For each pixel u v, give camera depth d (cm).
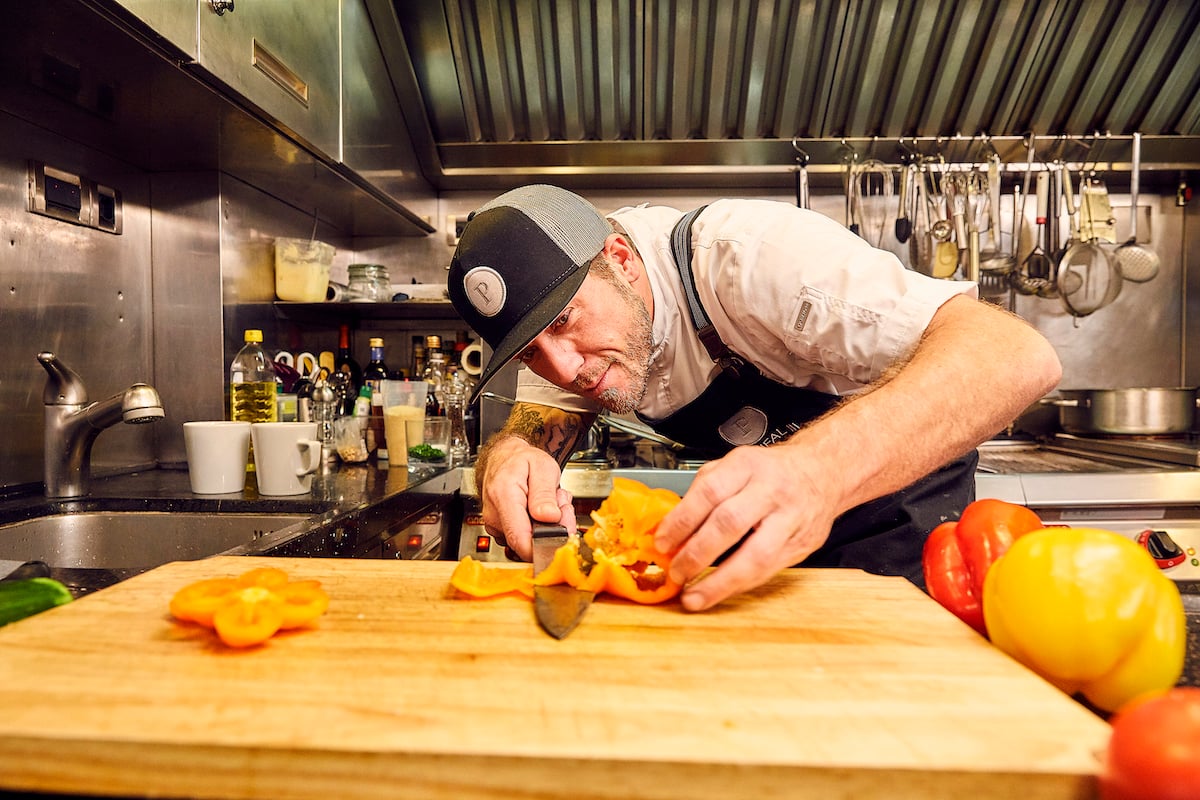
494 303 93
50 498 133
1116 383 251
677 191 255
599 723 45
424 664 54
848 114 232
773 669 53
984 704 48
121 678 50
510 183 251
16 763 42
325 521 109
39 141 146
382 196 206
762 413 122
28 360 143
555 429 133
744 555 62
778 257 96
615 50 218
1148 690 51
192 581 72
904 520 115
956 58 219
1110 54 219
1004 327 77
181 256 180
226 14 125
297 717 45
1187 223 252
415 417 193
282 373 196
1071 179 245
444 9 210
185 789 42
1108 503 172
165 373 181
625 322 101
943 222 228
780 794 40
